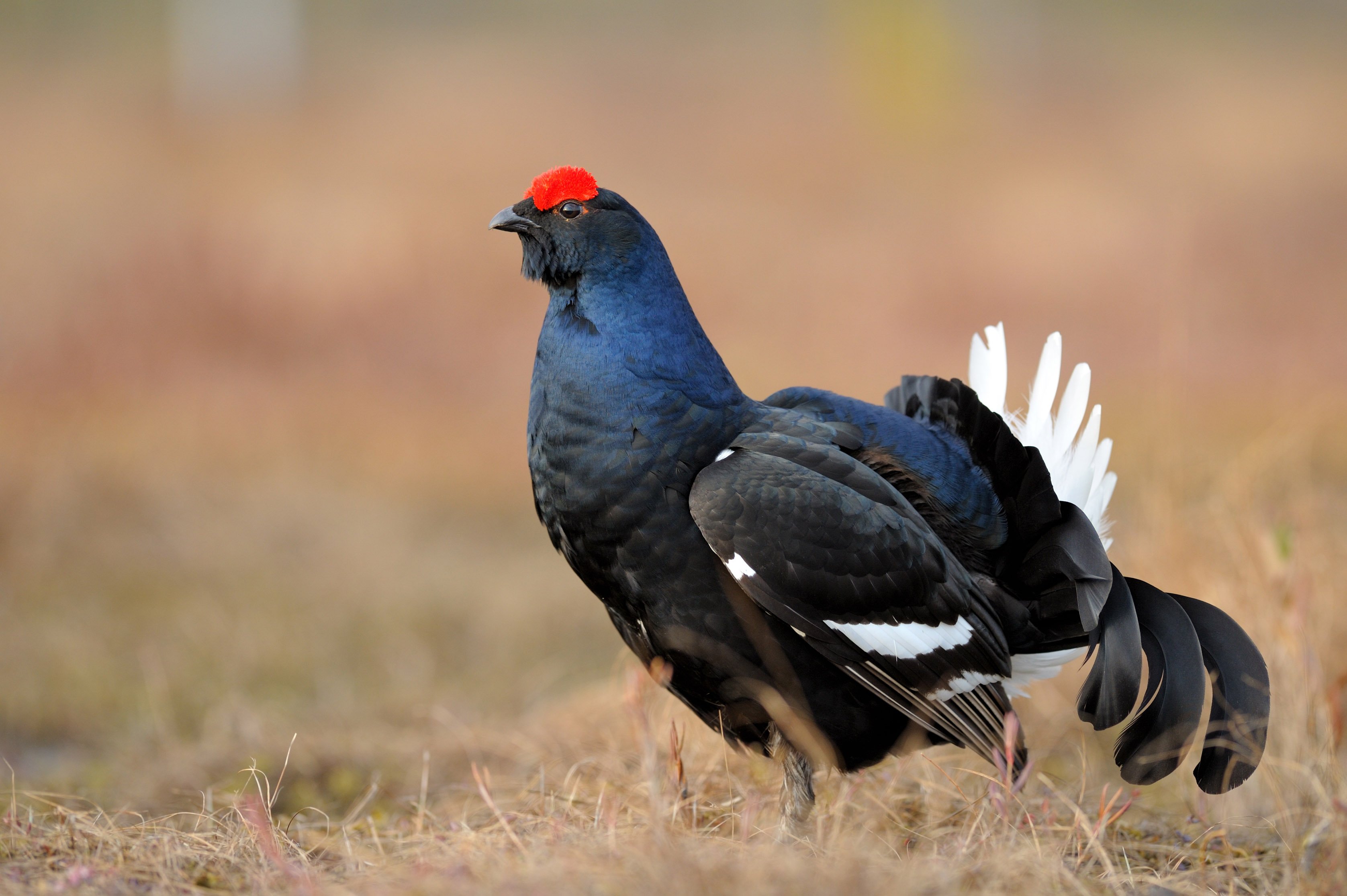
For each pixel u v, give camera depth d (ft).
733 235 93.76
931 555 20.98
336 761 28.55
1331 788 22.09
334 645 38.24
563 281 21.42
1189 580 29.17
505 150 117.19
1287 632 24.93
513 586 43.34
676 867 16.43
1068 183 110.11
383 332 69.97
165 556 44.75
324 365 66.85
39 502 45.80
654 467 20.56
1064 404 23.03
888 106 134.72
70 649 36.58
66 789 26.55
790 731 21.27
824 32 191.42
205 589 41.93
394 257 79.00
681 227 95.86
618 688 29.27
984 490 21.97
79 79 154.81
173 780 27.63
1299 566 27.37
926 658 20.98
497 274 78.02
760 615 20.70
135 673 35.40
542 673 36.24
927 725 21.26
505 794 24.99
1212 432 53.36
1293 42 188.14
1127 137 128.88
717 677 21.24
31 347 62.80
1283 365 66.23
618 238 21.01
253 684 35.29
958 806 22.80
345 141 120.06
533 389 21.71
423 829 22.33
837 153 122.42
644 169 115.14
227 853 19.06
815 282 83.15
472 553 47.19
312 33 194.08
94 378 61.26
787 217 100.12
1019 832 19.67
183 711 32.78
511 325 72.95
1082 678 29.96
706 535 20.12
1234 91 150.51
